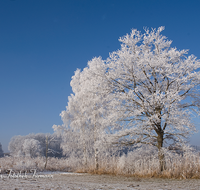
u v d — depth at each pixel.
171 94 10.17
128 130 11.47
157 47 12.60
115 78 12.04
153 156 12.48
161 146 11.23
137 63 11.29
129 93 11.01
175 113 10.08
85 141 18.69
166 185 6.79
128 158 13.56
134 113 10.82
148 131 11.07
